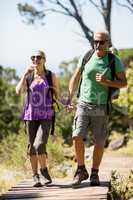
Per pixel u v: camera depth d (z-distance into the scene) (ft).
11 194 43.21
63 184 47.03
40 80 46.06
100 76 42.22
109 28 147.84
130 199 45.37
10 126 154.71
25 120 46.32
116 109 164.14
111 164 83.51
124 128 164.14
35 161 46.73
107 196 41.98
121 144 133.28
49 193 42.91
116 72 42.91
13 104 161.79
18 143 79.10
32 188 45.70
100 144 43.75
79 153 43.55
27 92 46.32
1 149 90.74
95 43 42.63
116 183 47.55
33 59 46.14
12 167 78.13
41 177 46.44
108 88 43.06
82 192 42.19
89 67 42.83
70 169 73.92
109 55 42.88
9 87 173.27
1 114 160.15
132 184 48.96
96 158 44.34
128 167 77.71
